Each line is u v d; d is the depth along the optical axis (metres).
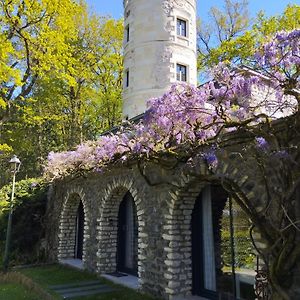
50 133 28.36
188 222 7.76
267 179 5.32
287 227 4.54
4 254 13.12
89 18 26.16
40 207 14.63
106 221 10.55
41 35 15.84
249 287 6.68
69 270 11.29
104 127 28.97
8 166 27.62
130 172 9.30
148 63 17.72
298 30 4.64
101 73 27.59
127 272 10.38
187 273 7.59
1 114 18.27
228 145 6.01
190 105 5.84
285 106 5.22
